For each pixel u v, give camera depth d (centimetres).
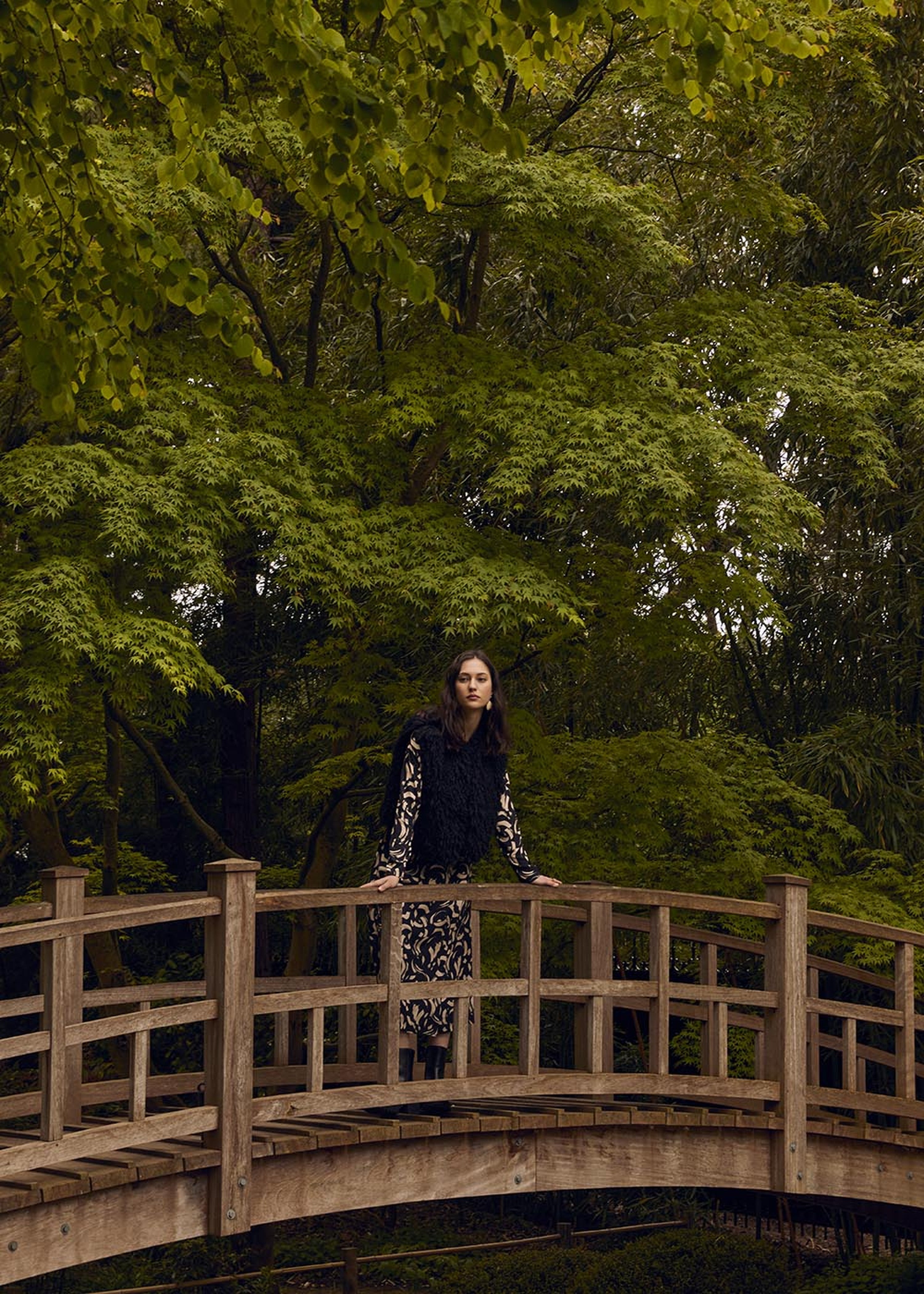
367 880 1206
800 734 1338
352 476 894
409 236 1099
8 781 821
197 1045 1396
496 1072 681
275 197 1295
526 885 586
